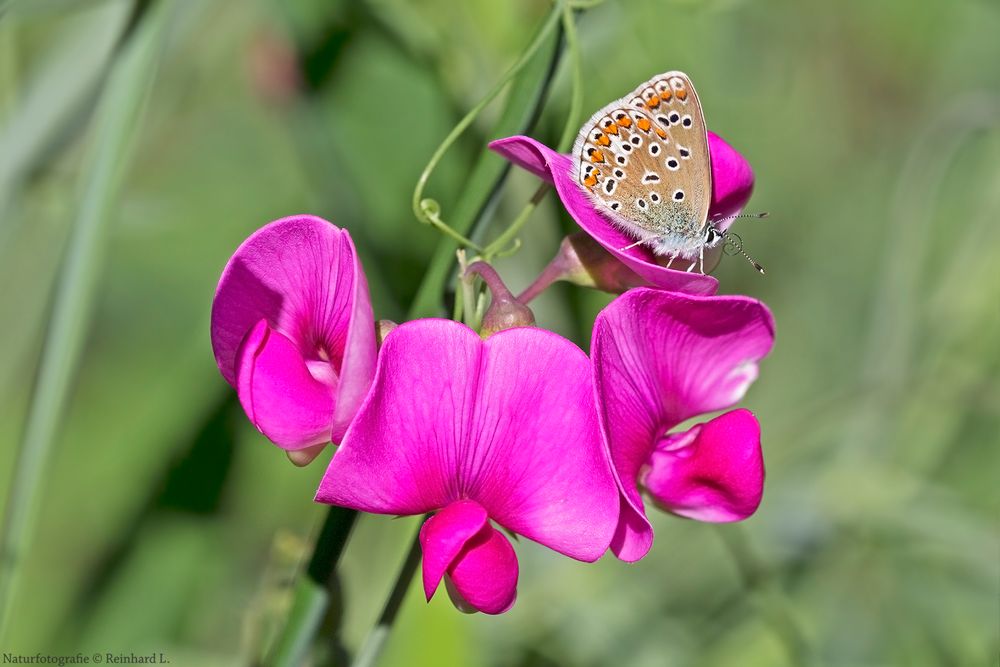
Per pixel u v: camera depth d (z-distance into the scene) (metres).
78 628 0.41
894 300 0.45
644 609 0.42
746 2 0.44
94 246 0.36
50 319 0.36
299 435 0.34
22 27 0.43
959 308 0.47
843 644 0.43
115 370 0.46
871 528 0.43
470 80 0.42
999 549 0.42
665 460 0.36
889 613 0.43
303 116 0.43
